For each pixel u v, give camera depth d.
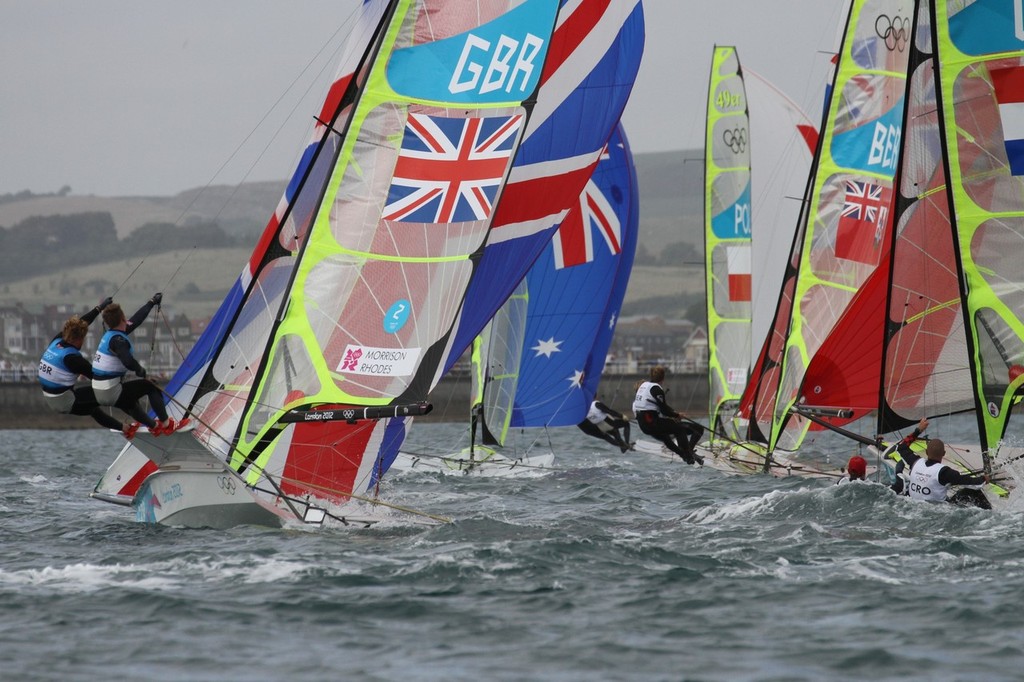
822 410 90.31
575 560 51.53
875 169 98.31
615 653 38.81
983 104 65.25
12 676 36.44
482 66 67.31
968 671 36.88
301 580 47.75
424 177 66.31
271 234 67.25
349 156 66.00
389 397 64.25
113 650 39.00
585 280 110.94
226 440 63.50
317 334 64.81
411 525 61.28
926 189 71.25
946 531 59.47
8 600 44.66
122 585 46.91
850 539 57.53
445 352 65.38
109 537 57.94
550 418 112.00
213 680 36.22
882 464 83.69
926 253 71.88
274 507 60.34
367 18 69.38
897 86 98.19
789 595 46.03
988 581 47.88
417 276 65.56
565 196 82.56
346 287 65.25
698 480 93.62
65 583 47.34
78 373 55.97
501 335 108.44
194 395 65.94
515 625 41.97
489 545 54.28
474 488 88.38
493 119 67.19
